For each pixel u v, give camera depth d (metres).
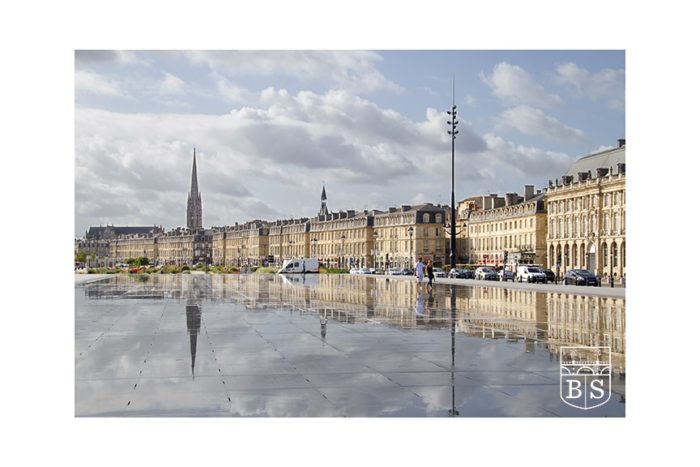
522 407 11.20
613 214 107.06
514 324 23.47
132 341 18.69
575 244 116.62
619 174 105.31
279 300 36.66
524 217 134.50
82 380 13.23
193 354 16.31
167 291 47.03
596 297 42.03
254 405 11.30
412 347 17.48
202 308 30.52
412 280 76.50
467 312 28.69
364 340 18.88
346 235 192.12
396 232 170.25
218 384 12.83
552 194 123.50
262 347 17.48
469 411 10.98
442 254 163.12
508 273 78.19
